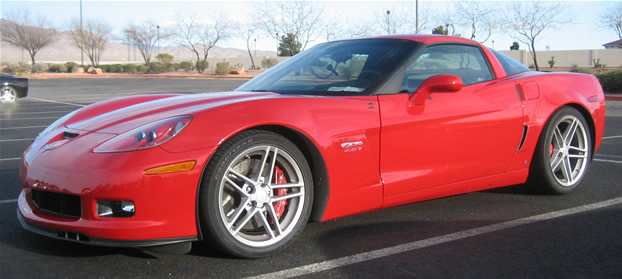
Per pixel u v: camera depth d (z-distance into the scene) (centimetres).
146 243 224
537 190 377
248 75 3641
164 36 5038
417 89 298
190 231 232
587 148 389
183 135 229
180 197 226
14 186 412
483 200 365
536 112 350
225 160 234
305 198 262
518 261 252
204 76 3503
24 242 276
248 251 246
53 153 248
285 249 267
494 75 350
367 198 284
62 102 1516
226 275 234
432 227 304
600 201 361
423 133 297
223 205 247
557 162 373
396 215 328
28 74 3941
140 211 222
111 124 264
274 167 261
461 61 338
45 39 5094
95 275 234
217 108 244
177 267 242
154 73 4350
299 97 268
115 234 221
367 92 291
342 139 269
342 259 254
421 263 249
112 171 220
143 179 219
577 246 272
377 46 334
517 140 342
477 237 287
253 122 242
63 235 236
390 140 286
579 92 380
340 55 337
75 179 227
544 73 378
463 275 235
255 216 263
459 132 312
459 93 318
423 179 303
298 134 258
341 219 319
